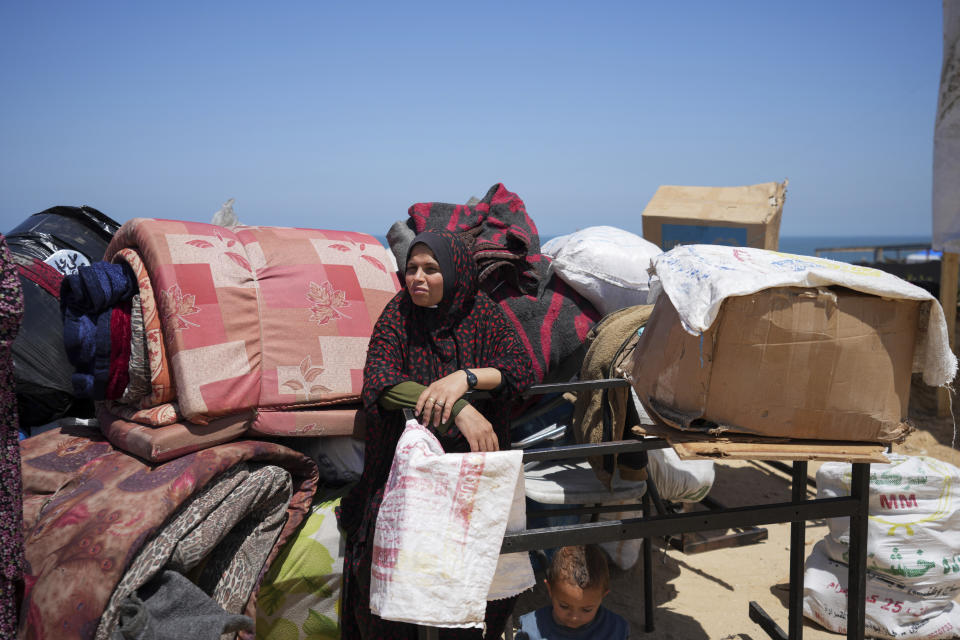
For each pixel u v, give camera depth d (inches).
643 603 130.0
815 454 76.5
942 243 152.3
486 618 95.3
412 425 77.9
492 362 90.8
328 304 107.0
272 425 99.7
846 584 117.6
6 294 72.3
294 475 103.3
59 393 121.4
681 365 81.7
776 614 125.3
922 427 230.2
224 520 87.4
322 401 102.5
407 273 91.4
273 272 106.3
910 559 111.9
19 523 76.7
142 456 92.4
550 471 122.1
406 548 70.3
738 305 74.8
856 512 86.6
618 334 113.2
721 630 120.4
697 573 142.7
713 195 236.2
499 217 135.0
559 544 77.6
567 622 94.0
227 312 99.0
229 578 90.0
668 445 87.4
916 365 80.0
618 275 132.6
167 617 78.9
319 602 99.6
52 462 101.4
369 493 89.6
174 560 82.8
